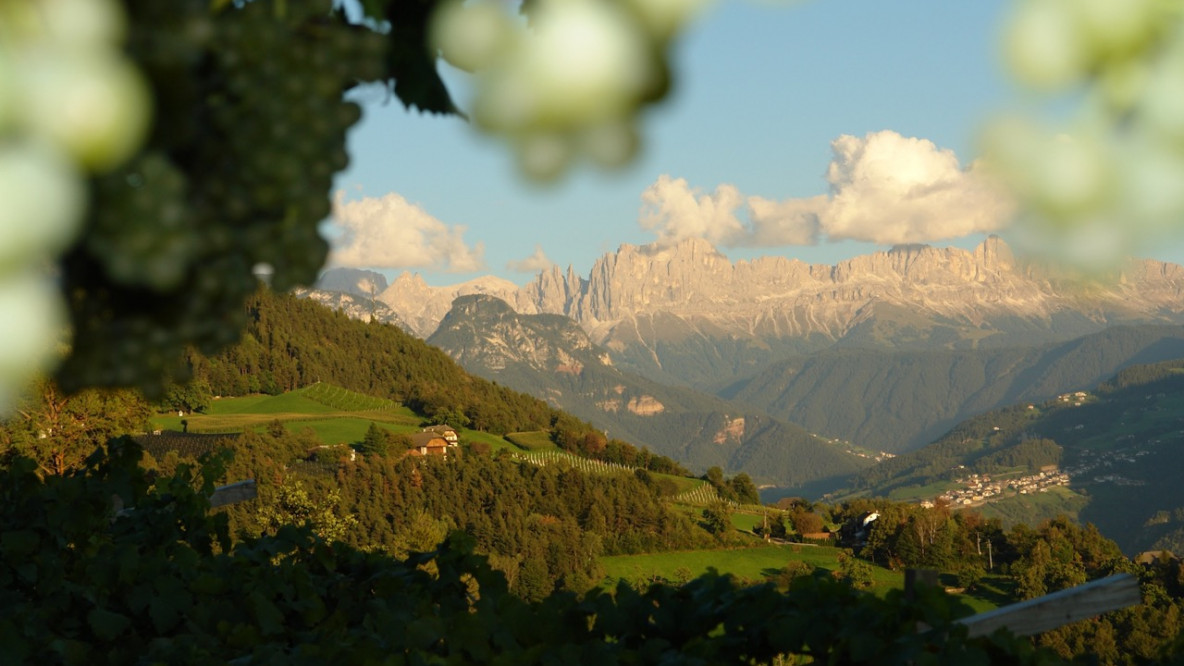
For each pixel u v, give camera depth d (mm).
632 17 1003
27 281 826
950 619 4477
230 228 1610
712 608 4996
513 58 1009
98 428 44500
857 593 4867
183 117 1295
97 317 1465
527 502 130375
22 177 797
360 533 108000
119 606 6141
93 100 824
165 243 1088
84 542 7207
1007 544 123062
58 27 833
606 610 5129
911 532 124438
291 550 6883
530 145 1026
